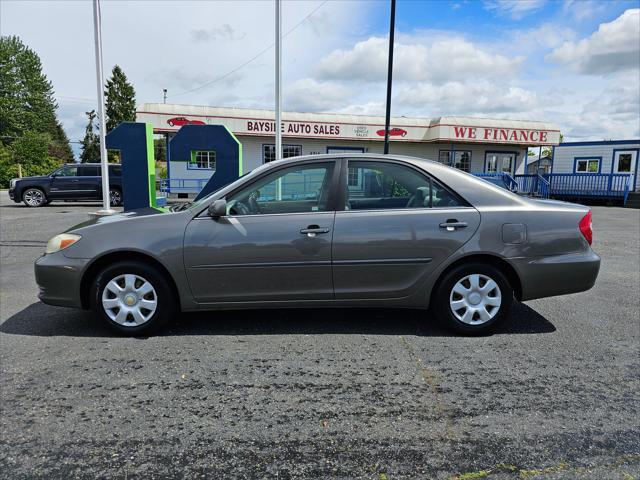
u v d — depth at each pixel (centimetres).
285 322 448
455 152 2478
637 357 371
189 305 405
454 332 416
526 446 250
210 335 413
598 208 2198
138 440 254
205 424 270
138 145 871
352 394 306
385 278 404
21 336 409
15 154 4534
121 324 406
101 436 257
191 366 348
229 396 303
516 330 432
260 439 255
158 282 402
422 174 415
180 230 397
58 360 358
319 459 238
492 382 325
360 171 414
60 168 1891
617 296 556
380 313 478
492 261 413
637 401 300
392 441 254
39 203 1862
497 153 2528
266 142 2272
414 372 340
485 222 403
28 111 5841
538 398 303
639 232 1209
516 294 424
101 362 354
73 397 300
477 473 228
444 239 400
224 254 396
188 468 231
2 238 988
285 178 412
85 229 407
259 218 400
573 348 388
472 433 262
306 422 272
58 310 486
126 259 405
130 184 880
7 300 525
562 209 417
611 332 429
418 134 2361
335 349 382
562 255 408
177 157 881
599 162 2584
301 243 396
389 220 401
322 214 403
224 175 889
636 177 2462
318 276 402
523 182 2548
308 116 2242
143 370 341
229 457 240
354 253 398
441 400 299
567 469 231
